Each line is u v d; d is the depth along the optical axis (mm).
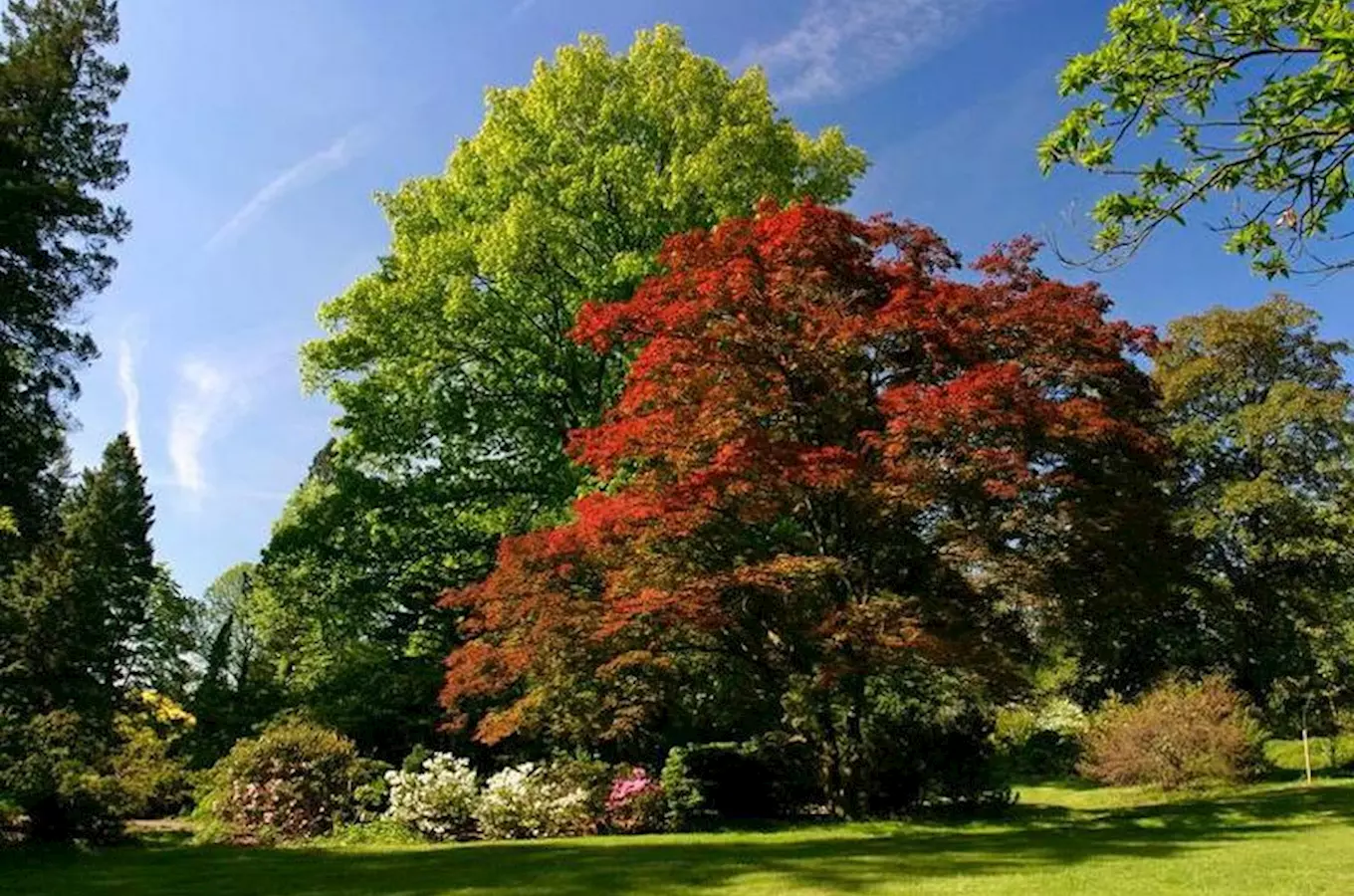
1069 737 25688
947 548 12375
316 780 14727
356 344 19906
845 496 12234
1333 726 24188
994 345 12977
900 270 13445
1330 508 25547
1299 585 25156
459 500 19953
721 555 13078
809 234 12617
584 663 12711
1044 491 12344
